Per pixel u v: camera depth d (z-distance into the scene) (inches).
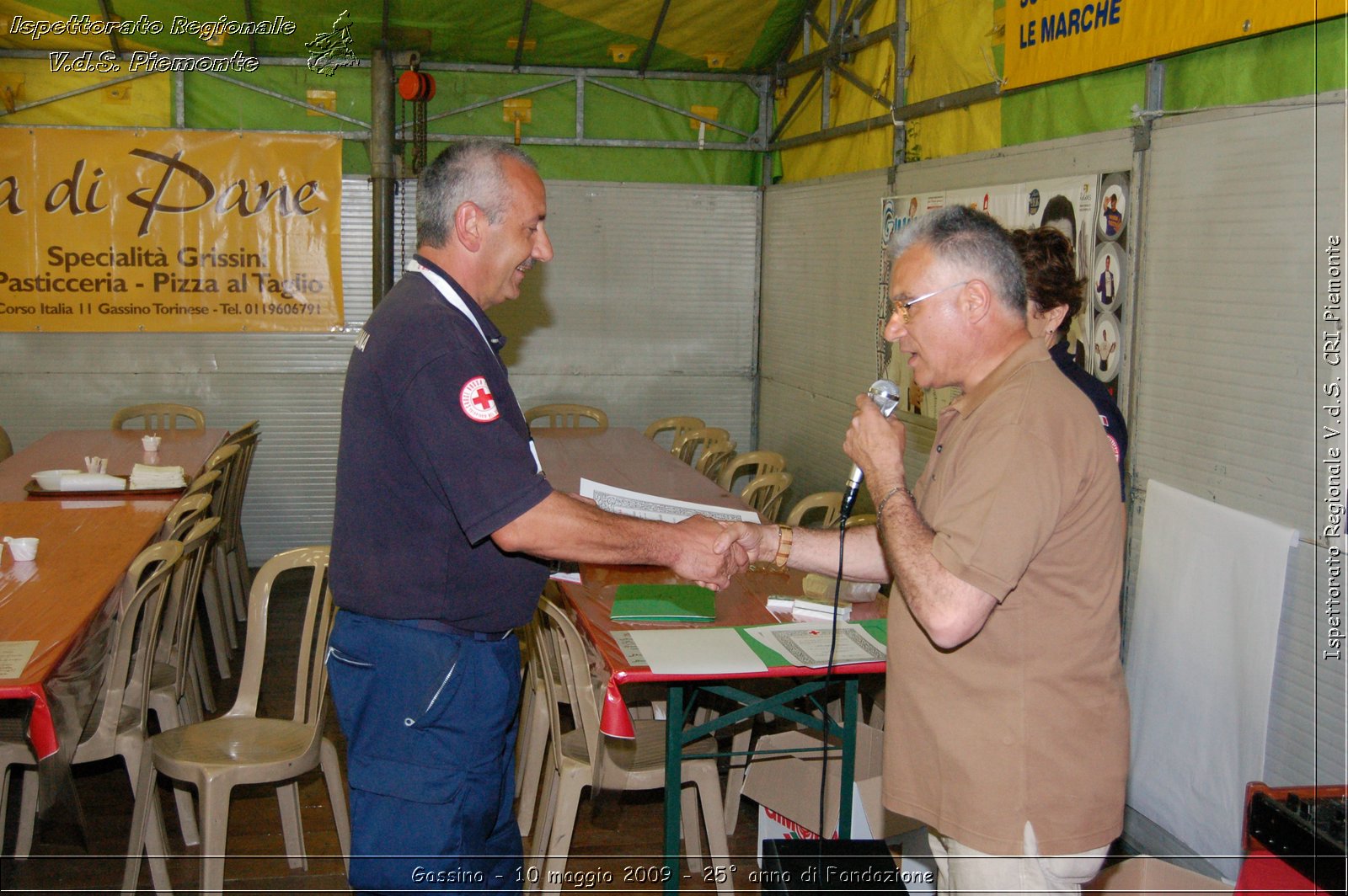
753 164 258.8
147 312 236.2
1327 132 91.2
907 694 66.1
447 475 71.1
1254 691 99.7
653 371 260.8
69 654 94.2
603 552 74.5
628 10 215.5
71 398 236.7
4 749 107.1
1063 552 60.6
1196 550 108.1
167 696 123.4
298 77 236.2
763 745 108.2
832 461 215.5
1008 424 59.5
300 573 239.6
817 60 216.2
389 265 235.9
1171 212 111.8
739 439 266.7
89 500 151.3
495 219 75.4
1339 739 90.7
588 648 101.1
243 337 241.6
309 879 115.2
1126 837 117.9
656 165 253.9
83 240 231.9
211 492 176.7
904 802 66.4
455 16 215.5
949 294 63.6
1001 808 61.4
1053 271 84.5
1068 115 131.8
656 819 131.0
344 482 75.8
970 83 155.3
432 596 74.6
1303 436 95.0
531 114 245.4
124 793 135.5
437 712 75.4
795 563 81.9
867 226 193.8
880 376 189.0
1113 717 63.1
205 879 98.7
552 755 110.8
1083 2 124.5
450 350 71.6
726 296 261.0
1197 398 108.8
